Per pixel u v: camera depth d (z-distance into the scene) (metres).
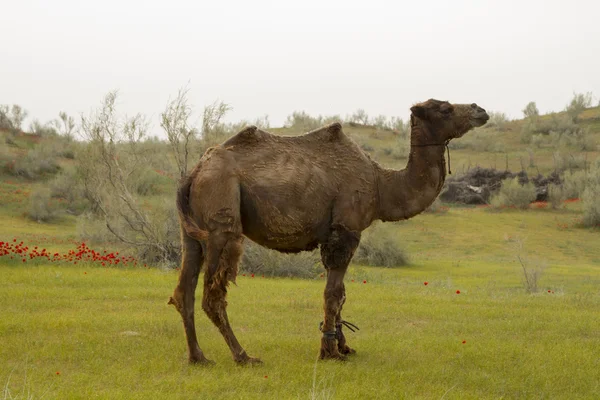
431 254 32.69
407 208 8.59
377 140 75.56
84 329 9.24
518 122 90.31
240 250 7.58
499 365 7.88
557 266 28.14
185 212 7.58
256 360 7.67
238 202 7.62
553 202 48.19
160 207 22.25
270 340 8.94
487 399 6.56
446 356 8.25
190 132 21.16
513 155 69.88
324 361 7.88
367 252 27.69
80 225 29.19
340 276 8.18
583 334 10.20
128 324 9.62
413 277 22.72
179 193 7.75
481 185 52.88
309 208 7.95
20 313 10.12
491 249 34.53
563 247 35.78
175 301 7.68
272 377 7.04
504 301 13.80
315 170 8.06
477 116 8.50
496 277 22.91
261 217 7.76
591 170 54.31
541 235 38.75
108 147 22.59
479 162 66.56
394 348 8.69
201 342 8.77
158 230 20.56
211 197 7.54
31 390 6.27
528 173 61.00
